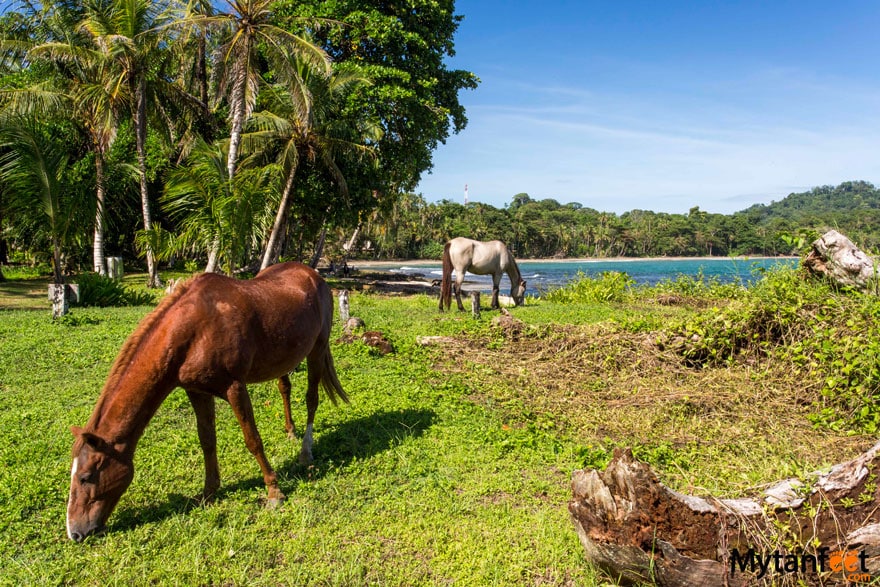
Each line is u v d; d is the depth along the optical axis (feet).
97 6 71.20
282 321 16.67
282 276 18.47
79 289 49.73
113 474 13.51
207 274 15.89
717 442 20.26
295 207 83.35
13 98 66.85
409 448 19.25
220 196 52.95
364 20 77.71
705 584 11.28
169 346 14.19
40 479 16.19
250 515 15.08
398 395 24.75
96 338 31.81
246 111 62.69
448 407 23.68
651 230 442.09
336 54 84.89
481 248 52.75
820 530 11.78
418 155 89.25
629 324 33.17
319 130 72.38
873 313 25.55
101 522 13.57
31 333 32.65
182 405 22.08
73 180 52.47
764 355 27.63
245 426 15.39
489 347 33.06
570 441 20.68
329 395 20.34
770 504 12.35
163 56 76.07
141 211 100.07
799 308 27.55
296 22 75.61
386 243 291.79
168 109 84.58
